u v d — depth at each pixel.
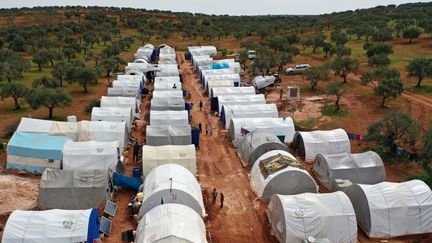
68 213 26.75
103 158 37.69
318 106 60.31
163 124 49.22
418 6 194.88
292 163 35.00
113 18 183.50
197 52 111.19
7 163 38.44
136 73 76.62
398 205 29.33
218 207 33.31
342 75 74.88
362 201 30.03
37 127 43.06
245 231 30.14
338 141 42.34
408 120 42.12
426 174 37.41
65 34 135.50
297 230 27.20
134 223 30.56
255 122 47.38
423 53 96.06
